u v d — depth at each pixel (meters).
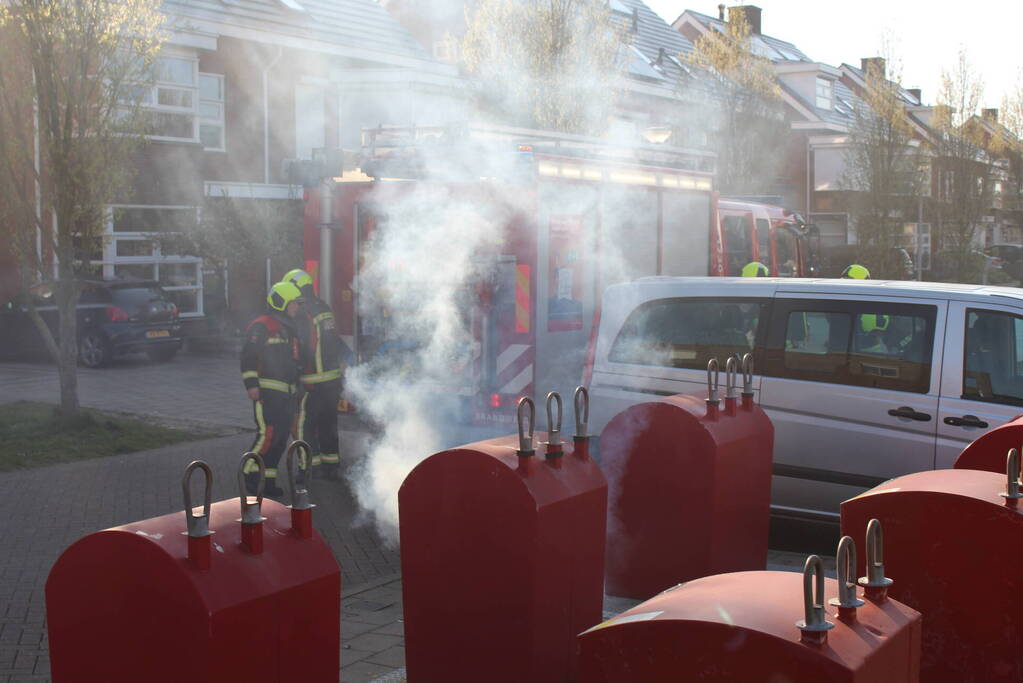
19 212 10.64
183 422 11.80
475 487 3.93
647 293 7.50
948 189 32.22
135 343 16.62
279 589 2.92
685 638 2.44
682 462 5.36
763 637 2.35
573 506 4.00
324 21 24.61
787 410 6.86
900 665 2.55
